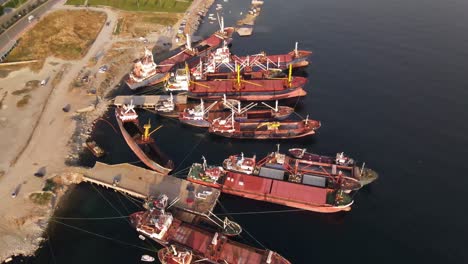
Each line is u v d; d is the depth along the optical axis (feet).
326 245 339.77
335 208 362.33
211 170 394.73
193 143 460.96
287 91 519.19
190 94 526.98
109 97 538.88
